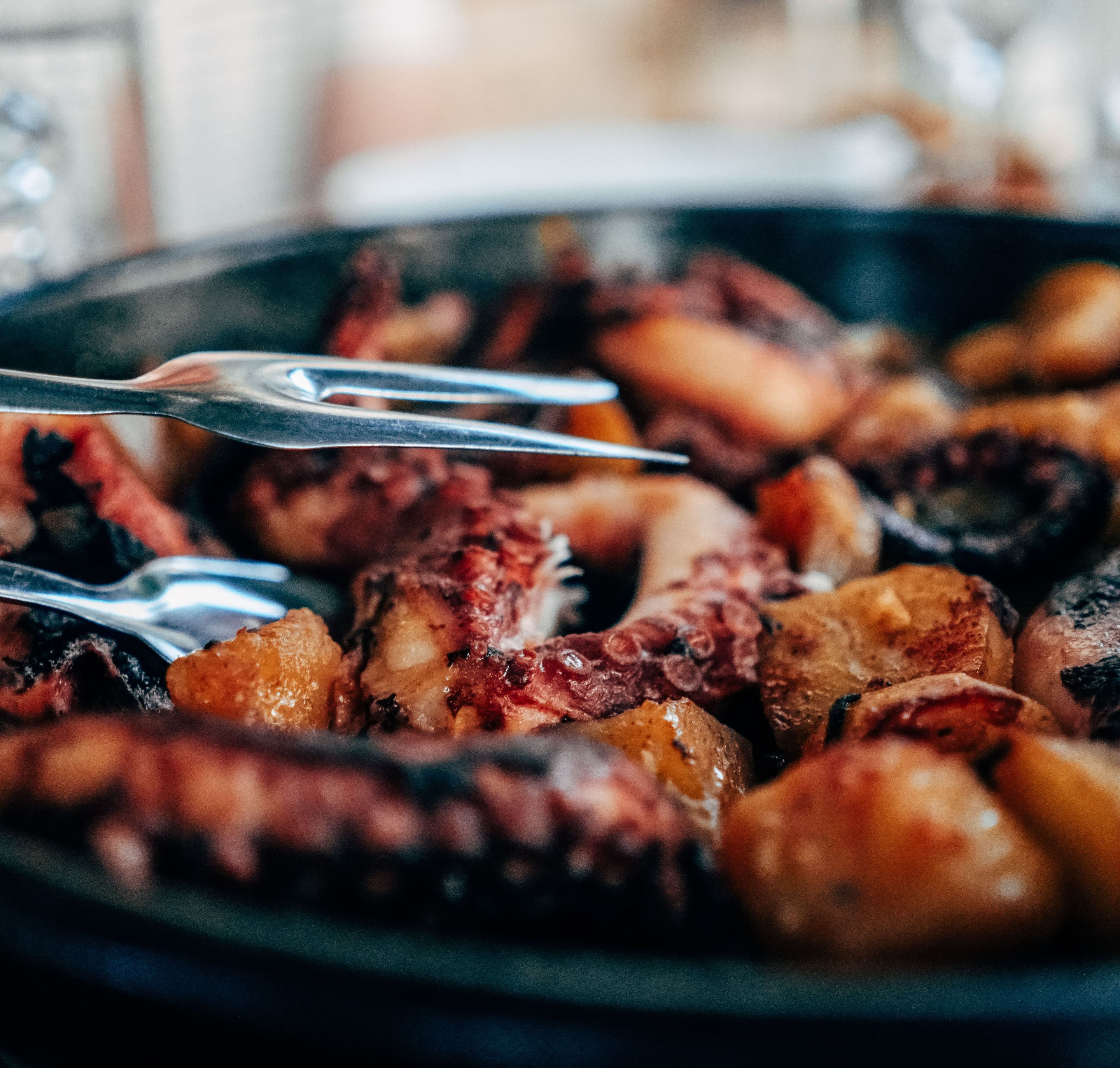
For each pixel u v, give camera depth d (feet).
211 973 0.59
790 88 2.88
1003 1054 0.58
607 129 2.80
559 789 0.64
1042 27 2.12
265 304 1.28
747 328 1.18
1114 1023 0.58
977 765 0.72
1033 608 0.94
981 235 1.29
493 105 3.03
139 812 0.62
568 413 1.07
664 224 1.38
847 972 0.64
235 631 0.89
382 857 0.62
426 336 1.24
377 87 2.85
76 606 0.84
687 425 1.11
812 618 0.88
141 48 1.59
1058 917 0.66
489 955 0.59
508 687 0.80
